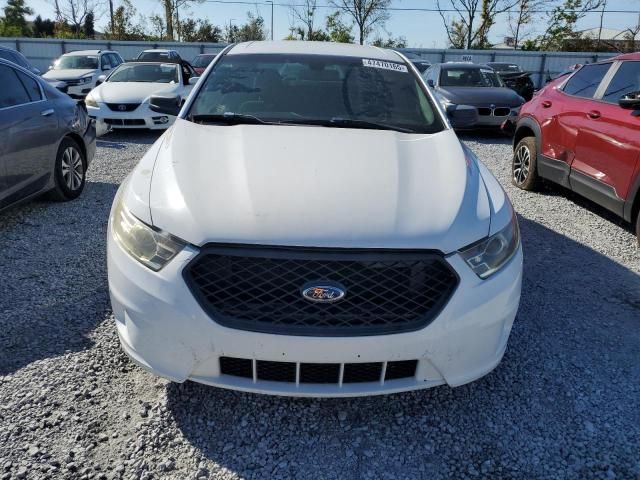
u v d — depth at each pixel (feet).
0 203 14.12
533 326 10.85
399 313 6.91
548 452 7.57
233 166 8.19
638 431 8.02
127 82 34.71
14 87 15.28
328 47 13.03
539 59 99.55
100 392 8.35
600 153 16.16
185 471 7.03
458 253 7.11
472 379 7.51
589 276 13.35
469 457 7.45
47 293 11.39
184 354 7.03
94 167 23.07
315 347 6.75
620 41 131.13
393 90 11.53
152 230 7.22
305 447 7.52
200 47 101.91
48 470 6.88
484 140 34.27
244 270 6.82
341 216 7.10
